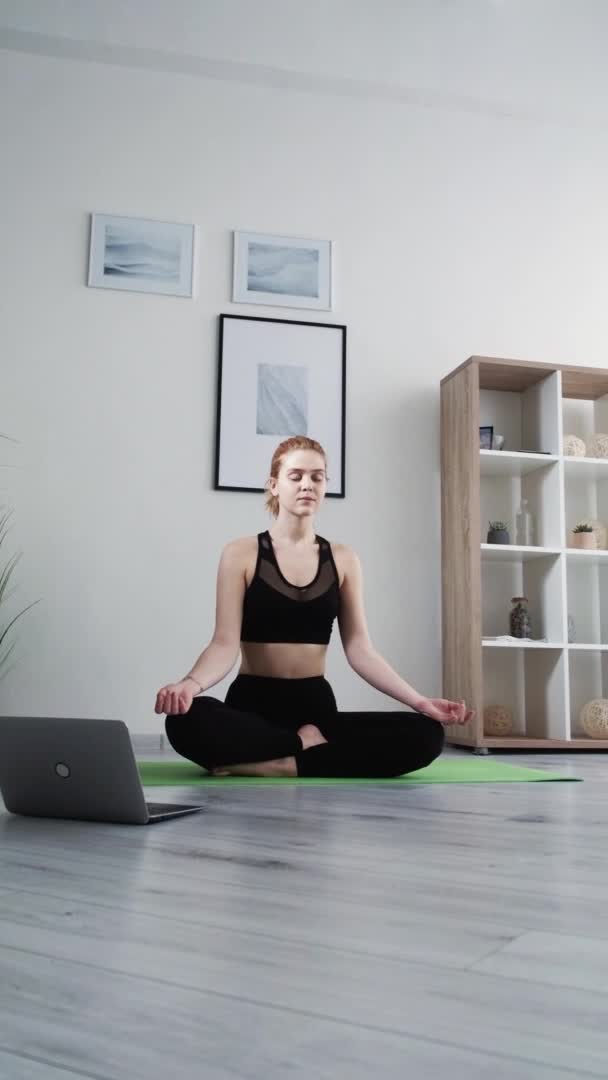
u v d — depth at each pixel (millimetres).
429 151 4520
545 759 3473
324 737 2486
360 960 854
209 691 3977
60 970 814
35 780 1728
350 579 2730
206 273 4207
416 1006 732
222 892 1126
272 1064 615
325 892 1134
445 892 1142
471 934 949
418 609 4168
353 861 1337
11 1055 625
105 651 3902
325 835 1562
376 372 4305
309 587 2617
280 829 1617
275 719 2533
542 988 779
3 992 754
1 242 4047
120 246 4137
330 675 4051
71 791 1700
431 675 4141
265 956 863
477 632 3789
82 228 4117
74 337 4047
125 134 4215
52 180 4121
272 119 4375
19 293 4027
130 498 4000
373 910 1045
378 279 4375
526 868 1301
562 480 3967
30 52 4164
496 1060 625
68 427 3990
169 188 4227
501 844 1496
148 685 3916
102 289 4098
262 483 4117
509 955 875
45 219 4094
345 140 4434
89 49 4156
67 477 3963
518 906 1071
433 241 4457
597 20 4641
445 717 2469
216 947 890
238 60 4242
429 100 4488
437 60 4449
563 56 4582
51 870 1252
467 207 4520
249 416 4145
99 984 776
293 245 4305
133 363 4082
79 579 3918
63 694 3850
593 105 4570
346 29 4375
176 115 4277
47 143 4141
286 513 2662
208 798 2029
